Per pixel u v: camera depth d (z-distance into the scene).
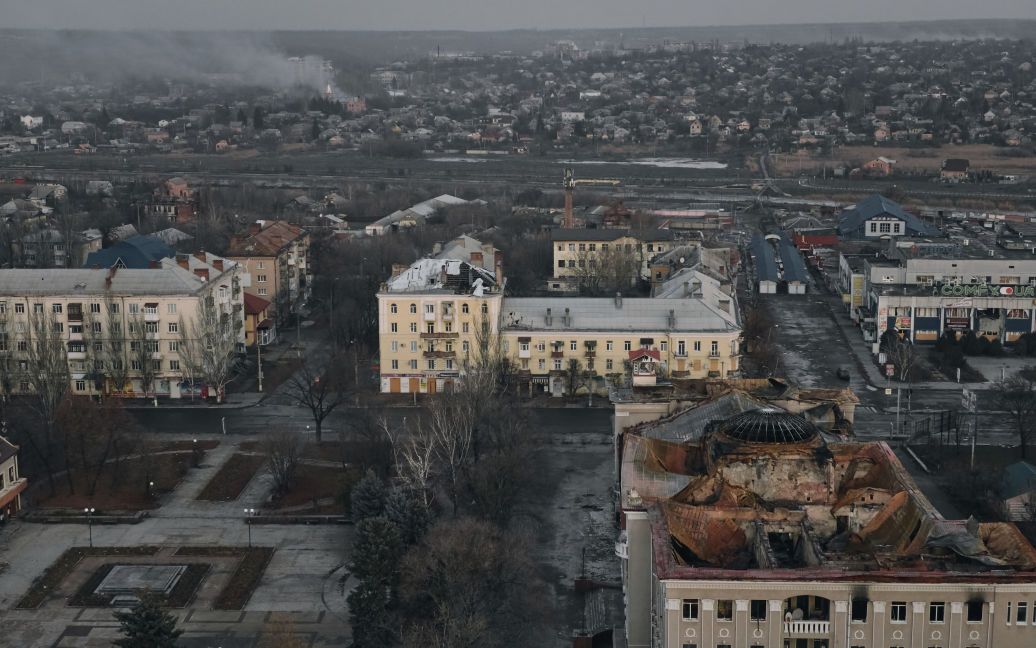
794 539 170.00
